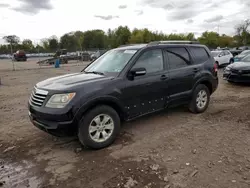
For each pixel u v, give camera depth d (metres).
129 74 4.07
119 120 3.97
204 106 5.59
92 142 3.64
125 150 3.68
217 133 4.25
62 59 28.61
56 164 3.33
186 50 5.25
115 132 3.90
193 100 5.31
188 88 5.14
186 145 3.78
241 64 9.36
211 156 3.38
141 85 4.19
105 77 3.98
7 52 47.31
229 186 2.67
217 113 5.51
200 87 5.42
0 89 9.98
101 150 3.73
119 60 4.43
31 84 11.31
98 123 3.71
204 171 2.99
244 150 3.54
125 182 2.82
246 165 3.10
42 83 4.03
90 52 35.34
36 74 16.30
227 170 3.00
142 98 4.25
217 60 17.30
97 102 3.63
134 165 3.20
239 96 7.38
